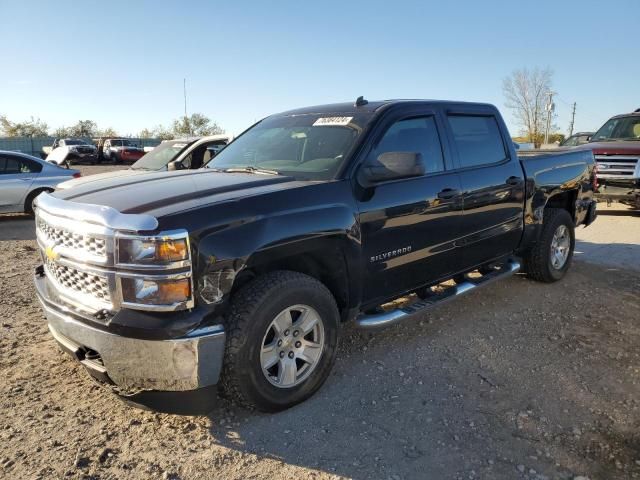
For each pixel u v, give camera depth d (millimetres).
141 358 2795
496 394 3658
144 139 51281
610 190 11195
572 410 3463
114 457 2898
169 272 2736
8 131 71312
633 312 5309
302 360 3463
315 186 3477
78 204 3055
